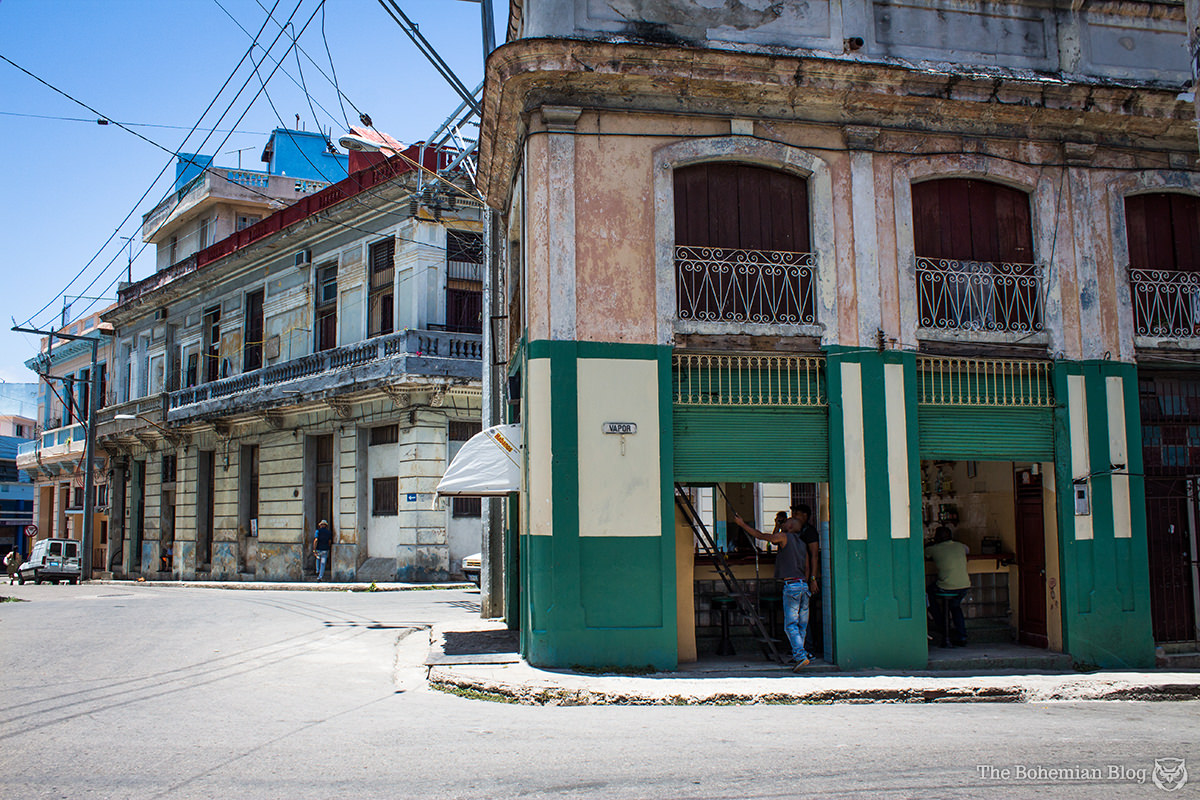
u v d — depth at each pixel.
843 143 10.52
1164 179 11.29
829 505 10.10
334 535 24.66
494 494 12.45
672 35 10.15
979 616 11.68
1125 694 9.23
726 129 10.22
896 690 8.69
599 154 9.86
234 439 28.89
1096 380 10.84
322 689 8.70
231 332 29.94
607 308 9.67
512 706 8.04
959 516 12.87
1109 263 11.05
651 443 9.60
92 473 35.25
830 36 10.59
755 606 10.88
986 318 10.82
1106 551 10.64
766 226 10.42
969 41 10.99
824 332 10.20
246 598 18.86
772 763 5.82
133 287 36.75
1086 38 11.28
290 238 26.80
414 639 12.23
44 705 7.65
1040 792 5.25
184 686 8.67
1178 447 11.42
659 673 9.24
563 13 9.89
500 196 13.16
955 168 10.72
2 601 20.19
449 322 23.11
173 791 5.10
